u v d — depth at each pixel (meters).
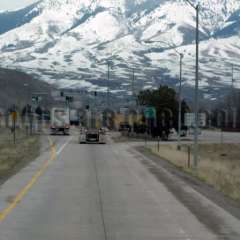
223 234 24.47
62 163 68.00
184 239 23.23
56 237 23.27
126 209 31.77
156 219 28.33
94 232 24.48
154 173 56.62
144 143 123.62
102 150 96.88
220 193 40.28
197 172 56.38
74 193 39.06
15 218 28.06
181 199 36.62
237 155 102.69
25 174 53.38
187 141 138.00
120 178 50.88
